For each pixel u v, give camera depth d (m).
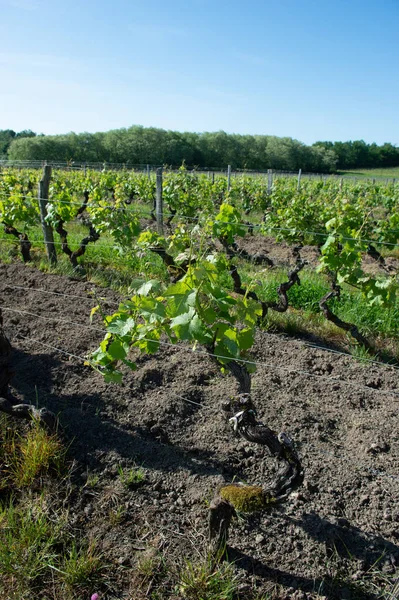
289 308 6.39
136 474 3.12
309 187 17.98
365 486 3.11
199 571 2.48
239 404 2.59
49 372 4.28
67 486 3.04
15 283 6.71
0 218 7.68
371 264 9.85
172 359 4.61
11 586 2.44
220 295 2.64
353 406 4.10
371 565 2.60
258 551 2.65
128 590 2.43
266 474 3.16
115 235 7.33
